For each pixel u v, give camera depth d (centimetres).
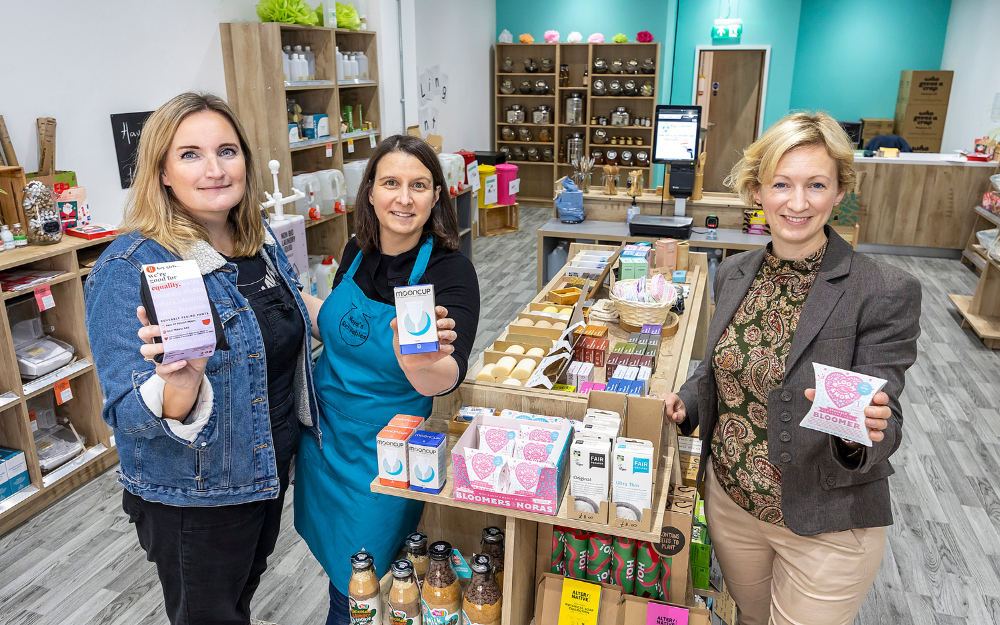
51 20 341
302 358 189
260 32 449
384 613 192
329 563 202
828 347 147
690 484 195
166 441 156
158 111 152
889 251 778
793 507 155
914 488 341
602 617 174
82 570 284
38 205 307
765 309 162
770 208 150
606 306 321
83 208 337
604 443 154
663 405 166
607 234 495
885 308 143
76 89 358
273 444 173
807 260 154
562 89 992
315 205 506
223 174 155
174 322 120
